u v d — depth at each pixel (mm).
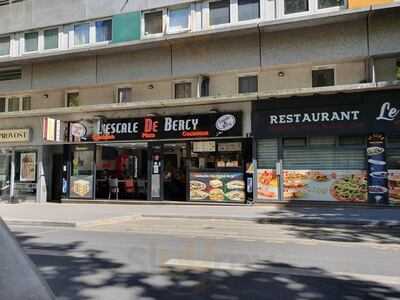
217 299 5039
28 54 21438
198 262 7008
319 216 13023
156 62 18391
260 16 17266
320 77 16734
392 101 14727
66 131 19625
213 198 17094
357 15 15102
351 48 15539
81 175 19453
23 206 17781
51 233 10648
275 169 16188
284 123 15969
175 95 18844
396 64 15570
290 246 8594
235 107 16891
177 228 11562
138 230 11156
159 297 5125
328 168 15523
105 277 6047
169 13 18875
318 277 6035
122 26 19250
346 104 15211
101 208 16656
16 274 1694
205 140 17328
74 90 20797
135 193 18594
